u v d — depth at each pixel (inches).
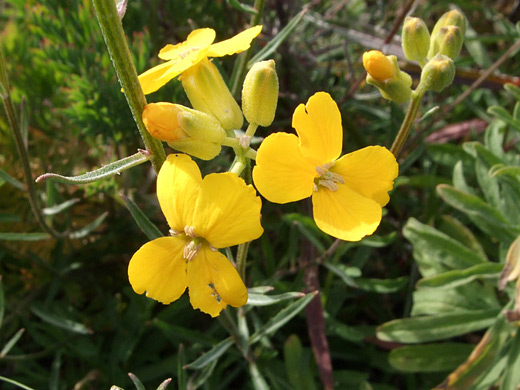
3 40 5.6
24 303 5.0
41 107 5.7
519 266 3.8
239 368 4.7
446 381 4.1
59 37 5.2
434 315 4.6
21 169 5.5
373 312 5.5
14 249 5.4
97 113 4.9
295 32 6.3
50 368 5.3
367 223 2.7
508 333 4.1
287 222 5.0
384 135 6.3
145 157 2.7
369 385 4.7
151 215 5.4
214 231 2.5
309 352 4.6
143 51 5.1
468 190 5.1
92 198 5.6
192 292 2.6
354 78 6.3
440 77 3.3
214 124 2.7
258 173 2.6
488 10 7.0
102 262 5.6
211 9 6.6
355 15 7.2
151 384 4.9
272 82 2.8
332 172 2.8
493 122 5.4
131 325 5.0
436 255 4.8
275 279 4.7
